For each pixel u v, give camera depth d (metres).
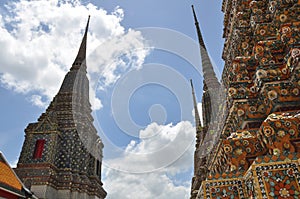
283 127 3.71
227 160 4.58
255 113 4.82
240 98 4.93
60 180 31.94
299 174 3.26
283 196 3.16
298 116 3.73
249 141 4.28
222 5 10.02
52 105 38.44
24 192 17.53
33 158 32.41
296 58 4.21
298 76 4.25
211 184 4.10
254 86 4.96
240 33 6.76
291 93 4.32
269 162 3.40
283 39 4.57
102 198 36.84
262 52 4.77
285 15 5.19
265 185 3.24
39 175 30.34
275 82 4.42
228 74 6.07
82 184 33.06
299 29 4.53
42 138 34.38
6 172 17.64
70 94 39.31
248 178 3.60
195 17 19.16
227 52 8.24
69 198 30.94
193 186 19.66
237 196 3.94
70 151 34.66
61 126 36.56
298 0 5.17
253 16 6.00
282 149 3.60
